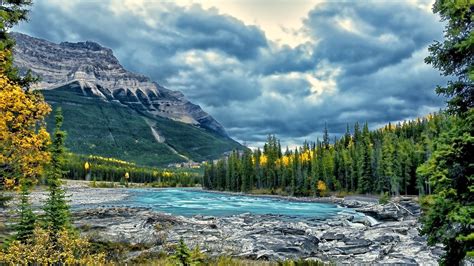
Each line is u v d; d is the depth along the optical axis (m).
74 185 141.75
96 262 15.87
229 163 141.50
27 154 10.87
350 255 25.48
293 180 110.44
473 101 10.13
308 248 27.81
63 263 14.31
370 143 123.19
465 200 9.48
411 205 60.56
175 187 184.88
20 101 10.26
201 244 26.50
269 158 130.12
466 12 9.71
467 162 9.37
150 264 19.16
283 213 58.94
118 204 71.38
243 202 84.12
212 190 146.62
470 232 9.18
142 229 33.16
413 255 24.42
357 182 102.69
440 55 10.39
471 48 9.67
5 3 14.88
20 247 13.42
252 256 23.52
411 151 85.62
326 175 107.00
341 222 44.25
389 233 33.00
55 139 20.20
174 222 38.31
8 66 14.16
